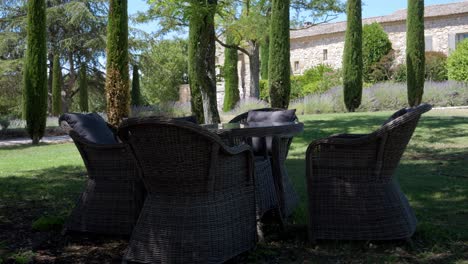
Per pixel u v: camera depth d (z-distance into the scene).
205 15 7.74
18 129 15.12
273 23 14.12
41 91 12.34
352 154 3.17
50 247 3.38
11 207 4.59
